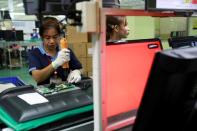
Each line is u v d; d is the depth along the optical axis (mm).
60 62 1595
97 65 698
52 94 1017
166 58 434
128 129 789
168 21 3922
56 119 900
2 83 1547
